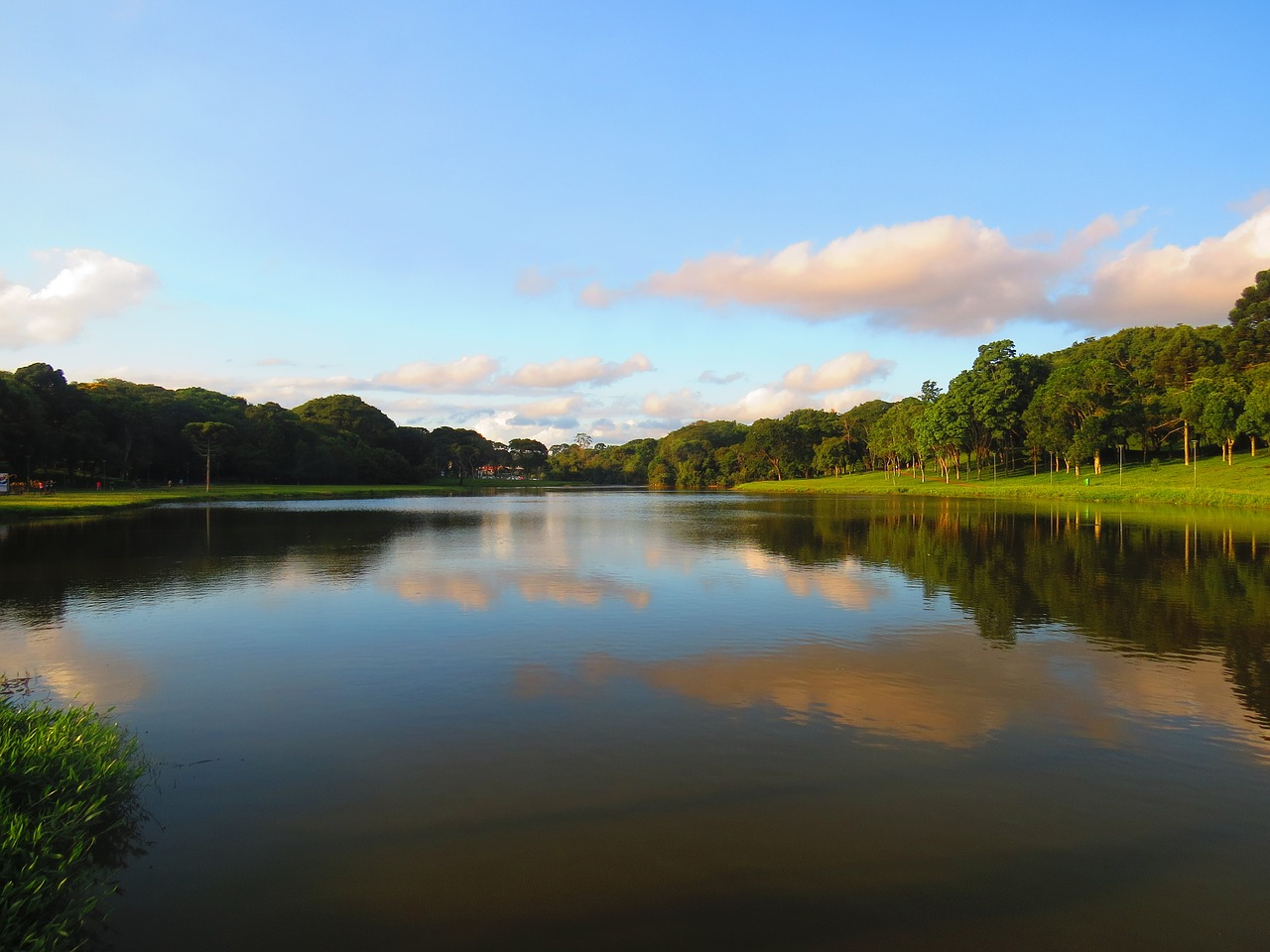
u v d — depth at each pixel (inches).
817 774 321.4
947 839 270.1
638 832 273.3
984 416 3216.0
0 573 871.7
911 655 507.2
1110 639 551.5
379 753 343.3
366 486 4724.4
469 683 446.6
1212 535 1241.4
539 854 258.7
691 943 212.8
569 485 6909.5
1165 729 374.3
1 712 332.5
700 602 699.4
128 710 401.4
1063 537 1228.5
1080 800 299.4
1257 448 2859.3
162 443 3981.3
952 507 2174.0
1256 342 3289.9
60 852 254.8
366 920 222.7
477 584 803.4
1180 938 217.2
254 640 551.5
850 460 5049.2
